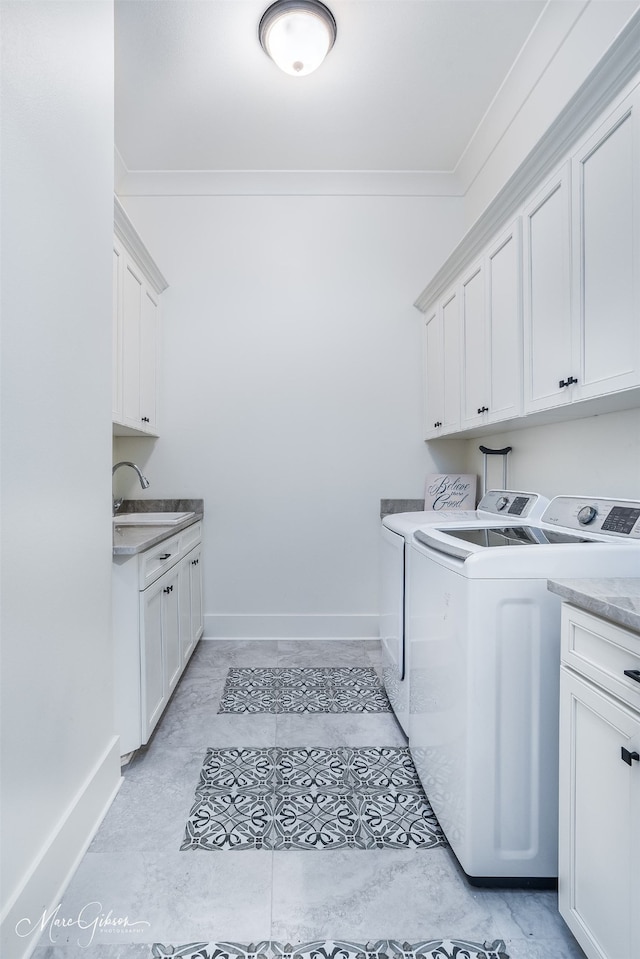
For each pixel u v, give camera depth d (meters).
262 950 0.99
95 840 1.29
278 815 1.39
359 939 1.02
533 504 1.74
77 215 1.23
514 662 1.11
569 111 1.25
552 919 1.07
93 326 1.34
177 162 2.65
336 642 2.79
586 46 1.62
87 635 1.29
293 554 2.84
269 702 2.06
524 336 1.61
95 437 1.35
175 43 1.88
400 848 1.27
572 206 1.32
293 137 2.46
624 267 1.12
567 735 0.97
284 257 2.82
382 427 2.85
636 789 0.77
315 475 2.84
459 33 1.85
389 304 2.85
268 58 1.95
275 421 2.83
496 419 1.84
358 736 1.80
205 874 1.18
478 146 2.49
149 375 2.57
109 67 1.45
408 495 2.86
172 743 1.75
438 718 1.32
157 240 2.79
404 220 2.84
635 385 1.09
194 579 2.54
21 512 0.97
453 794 1.20
